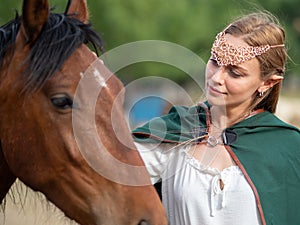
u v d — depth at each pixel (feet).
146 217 15.17
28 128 15.34
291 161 17.19
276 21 17.94
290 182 17.04
